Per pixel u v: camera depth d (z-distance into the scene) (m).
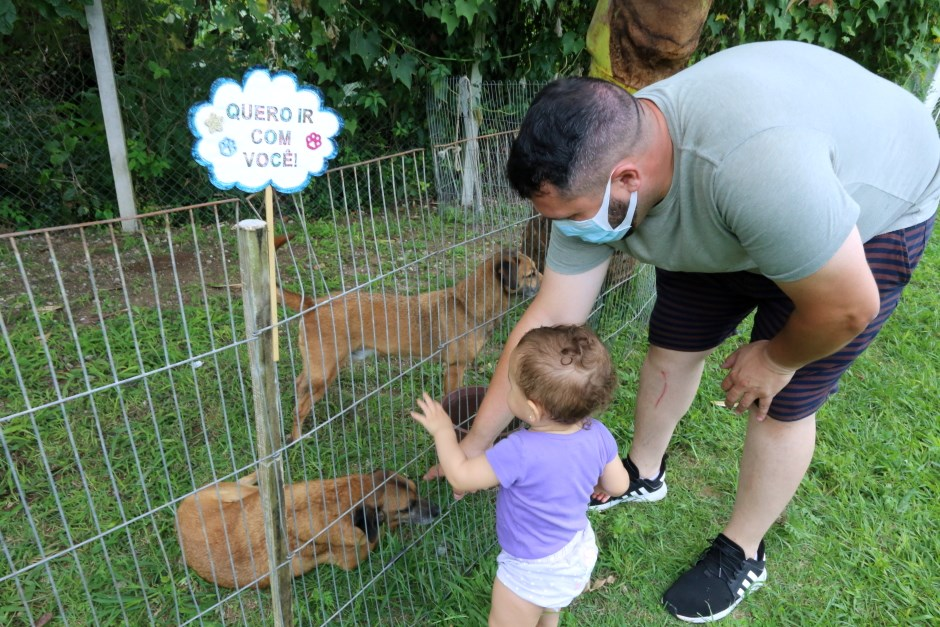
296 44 6.13
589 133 1.49
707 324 2.56
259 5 5.73
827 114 1.63
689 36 2.95
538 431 1.94
